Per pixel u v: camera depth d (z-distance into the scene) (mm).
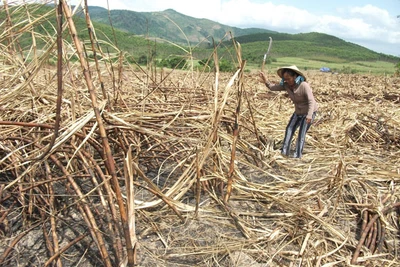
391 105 8719
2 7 3178
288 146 4883
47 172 2969
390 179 4168
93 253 2629
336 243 2949
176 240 2867
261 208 3471
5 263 2475
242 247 2814
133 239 2221
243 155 4668
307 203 3586
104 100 2914
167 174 3898
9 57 3664
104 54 3879
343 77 17266
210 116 3900
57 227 2861
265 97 9188
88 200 3145
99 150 3293
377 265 2750
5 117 3537
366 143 5738
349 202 3670
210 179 3621
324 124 6562
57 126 2201
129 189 2227
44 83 3865
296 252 2797
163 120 4051
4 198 2852
